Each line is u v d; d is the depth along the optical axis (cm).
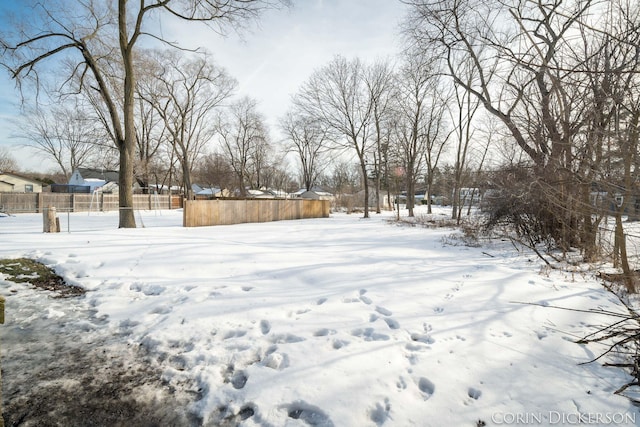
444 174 3241
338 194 3922
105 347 322
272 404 229
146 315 396
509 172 711
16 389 253
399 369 265
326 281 513
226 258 642
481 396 233
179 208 3597
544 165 475
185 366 288
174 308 409
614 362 279
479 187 1029
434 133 2739
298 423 212
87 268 565
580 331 335
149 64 2078
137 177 3341
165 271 560
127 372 279
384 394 235
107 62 1223
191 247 727
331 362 275
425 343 310
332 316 374
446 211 3369
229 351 306
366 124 2333
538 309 391
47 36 1005
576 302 416
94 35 1075
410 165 2445
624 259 455
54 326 367
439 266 612
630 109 320
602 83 322
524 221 859
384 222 1822
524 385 246
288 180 6725
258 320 372
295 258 670
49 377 271
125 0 1030
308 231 1237
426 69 1385
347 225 1595
